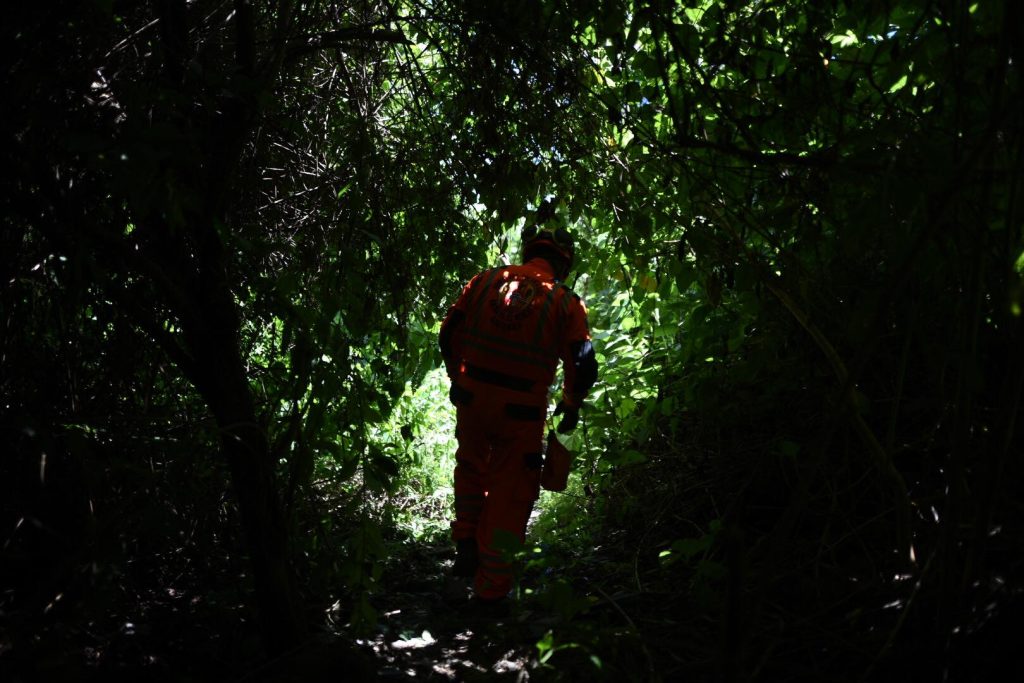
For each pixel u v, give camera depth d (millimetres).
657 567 3527
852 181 2178
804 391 3574
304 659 2461
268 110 3273
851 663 2297
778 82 2617
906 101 2514
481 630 3035
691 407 4113
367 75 3602
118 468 2480
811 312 3191
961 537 2346
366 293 3113
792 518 1859
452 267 3695
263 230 3393
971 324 1971
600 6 2869
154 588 3164
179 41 2424
